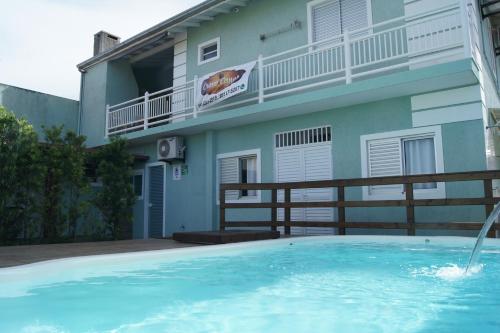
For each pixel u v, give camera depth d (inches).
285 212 320.5
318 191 362.6
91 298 139.1
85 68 597.9
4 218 316.5
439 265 201.5
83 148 373.4
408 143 317.7
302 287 157.5
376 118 330.3
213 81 416.2
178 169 473.1
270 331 105.3
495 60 475.5
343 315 119.3
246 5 435.8
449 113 296.7
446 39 304.5
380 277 176.6
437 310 123.9
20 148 319.6
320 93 326.3
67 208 357.7
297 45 392.5
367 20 350.0
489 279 170.4
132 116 518.3
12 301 134.3
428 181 259.8
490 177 241.4
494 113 356.5
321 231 359.6
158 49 534.3
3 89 517.3
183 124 426.3
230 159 429.7
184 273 182.2
